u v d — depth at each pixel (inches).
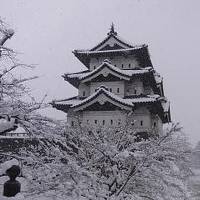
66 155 471.2
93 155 524.1
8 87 380.5
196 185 1745.8
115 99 1366.9
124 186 483.8
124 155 471.8
